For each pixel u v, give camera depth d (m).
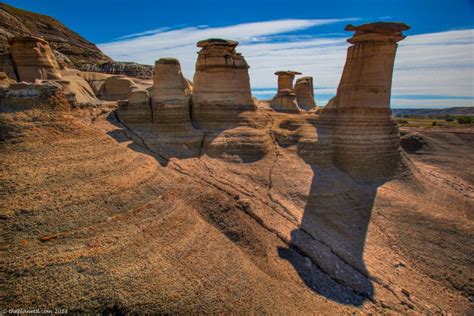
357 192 23.67
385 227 20.78
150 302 9.97
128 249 11.55
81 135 17.84
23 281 9.61
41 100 17.58
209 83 30.08
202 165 24.03
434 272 17.27
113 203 13.72
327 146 27.14
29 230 11.28
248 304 11.05
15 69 35.34
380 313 13.85
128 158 18.25
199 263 12.08
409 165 29.38
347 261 17.05
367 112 26.75
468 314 14.66
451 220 20.88
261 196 21.17
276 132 29.75
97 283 10.02
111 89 45.28
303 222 19.55
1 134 15.16
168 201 15.30
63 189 13.49
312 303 12.74
